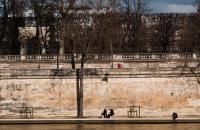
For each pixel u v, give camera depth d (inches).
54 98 5191.9
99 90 5191.9
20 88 5191.9
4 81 5196.9
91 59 5787.4
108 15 5915.4
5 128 4744.1
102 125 4849.9
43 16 6269.7
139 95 5191.9
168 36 7140.8
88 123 4884.4
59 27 6018.7
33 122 4899.1
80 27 5585.6
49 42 6348.4
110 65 5797.2
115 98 5187.0
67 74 5187.0
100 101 5187.0
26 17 6540.4
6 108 5187.0
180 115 5162.4
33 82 5196.9
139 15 6697.8
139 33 6658.5
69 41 5797.2
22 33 6481.3
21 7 6476.4
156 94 5191.9
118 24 6338.6
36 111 5182.1
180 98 5187.0
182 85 5191.9
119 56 5816.9
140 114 5177.2
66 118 5054.1
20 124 4889.3
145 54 5816.9
